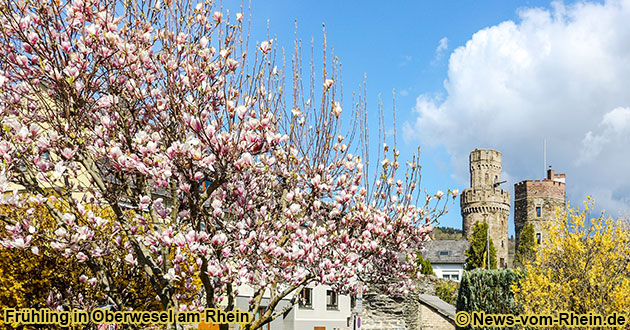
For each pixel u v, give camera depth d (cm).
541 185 7981
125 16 681
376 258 1057
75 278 1110
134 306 1220
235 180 743
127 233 695
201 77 678
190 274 652
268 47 751
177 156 587
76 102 645
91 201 713
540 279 1172
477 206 8688
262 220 764
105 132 669
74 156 648
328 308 2683
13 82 703
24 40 613
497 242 8612
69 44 628
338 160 927
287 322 2433
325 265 769
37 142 609
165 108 682
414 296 1898
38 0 625
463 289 1535
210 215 698
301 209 877
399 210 898
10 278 1055
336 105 839
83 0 622
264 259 739
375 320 1681
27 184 679
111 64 673
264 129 623
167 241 621
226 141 580
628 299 1099
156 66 691
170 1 700
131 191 722
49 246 814
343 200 838
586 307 1152
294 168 857
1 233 965
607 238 1161
